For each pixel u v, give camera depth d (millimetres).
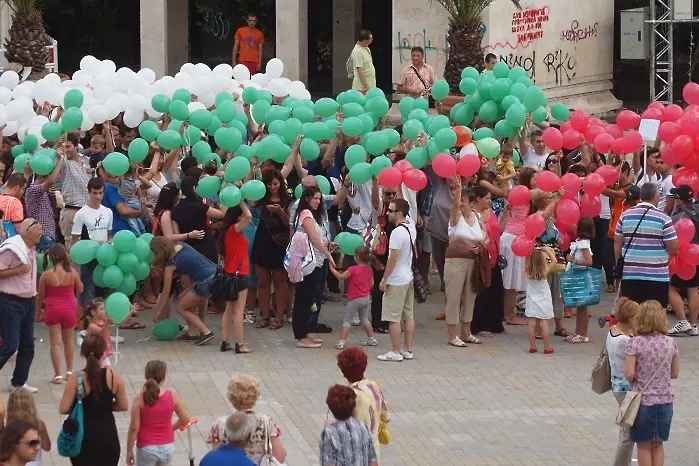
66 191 18500
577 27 33312
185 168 18219
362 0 39062
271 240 18172
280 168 19562
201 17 39969
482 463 13297
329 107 19312
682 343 18062
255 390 11016
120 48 41156
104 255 16750
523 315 19422
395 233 16750
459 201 17516
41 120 20000
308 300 17484
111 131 20750
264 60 39844
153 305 19703
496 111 19297
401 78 26234
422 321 19234
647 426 12297
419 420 14656
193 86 21234
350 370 11414
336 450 10609
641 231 17000
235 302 17188
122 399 11656
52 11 40375
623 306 13039
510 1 30188
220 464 10086
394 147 19531
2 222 16281
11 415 10734
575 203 17438
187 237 17312
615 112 34875
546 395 15648
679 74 37656
